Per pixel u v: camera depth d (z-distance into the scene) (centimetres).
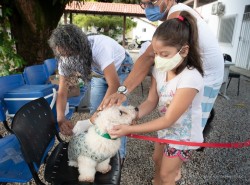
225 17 946
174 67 124
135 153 273
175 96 125
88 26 1712
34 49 412
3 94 207
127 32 2195
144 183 221
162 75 142
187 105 124
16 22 400
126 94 153
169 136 145
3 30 391
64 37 155
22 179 138
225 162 266
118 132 121
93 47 177
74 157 138
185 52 122
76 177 140
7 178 138
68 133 179
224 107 457
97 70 198
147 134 315
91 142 128
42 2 389
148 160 260
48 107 160
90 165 131
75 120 333
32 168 125
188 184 225
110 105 138
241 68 828
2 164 154
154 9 158
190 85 123
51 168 148
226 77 505
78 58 164
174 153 141
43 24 398
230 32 905
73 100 272
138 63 164
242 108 454
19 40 412
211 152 286
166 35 115
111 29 1764
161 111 148
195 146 139
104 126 124
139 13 1180
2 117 200
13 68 393
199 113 140
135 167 246
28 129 128
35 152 130
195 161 265
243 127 364
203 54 149
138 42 1942
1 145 169
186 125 140
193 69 127
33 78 276
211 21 1093
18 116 123
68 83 188
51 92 218
